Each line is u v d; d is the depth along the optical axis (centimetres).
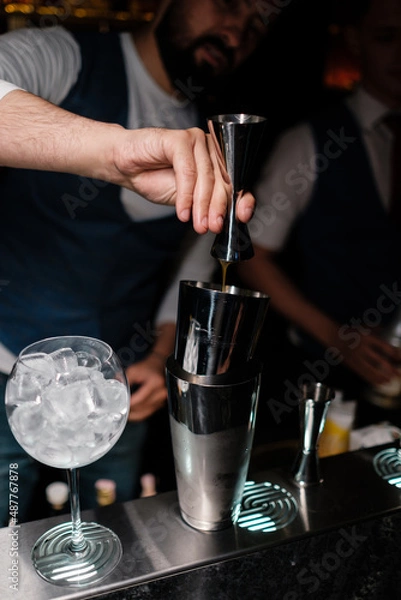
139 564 77
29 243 177
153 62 177
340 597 74
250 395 78
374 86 221
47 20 194
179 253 200
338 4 211
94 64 170
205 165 85
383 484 96
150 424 211
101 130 97
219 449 78
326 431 150
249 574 77
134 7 202
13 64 150
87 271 183
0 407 167
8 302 181
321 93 224
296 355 244
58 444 70
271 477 96
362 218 236
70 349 75
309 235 238
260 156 225
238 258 79
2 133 104
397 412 202
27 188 172
